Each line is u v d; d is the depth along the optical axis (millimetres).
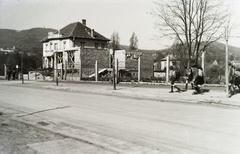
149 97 15820
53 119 8703
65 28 70438
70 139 6125
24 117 9180
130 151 5129
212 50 24922
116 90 19969
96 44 69875
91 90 20500
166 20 26141
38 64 71062
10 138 6254
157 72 54125
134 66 52344
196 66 16203
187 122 7949
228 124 7609
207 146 5406
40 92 20453
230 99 12766
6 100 14570
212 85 22672
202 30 24938
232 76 16016
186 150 5156
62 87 24438
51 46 68938
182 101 13758
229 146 5395
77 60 51156
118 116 9133
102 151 5156
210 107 11453
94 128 7242
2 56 59125
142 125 7562
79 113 9883
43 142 5875
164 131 6773
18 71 55812
